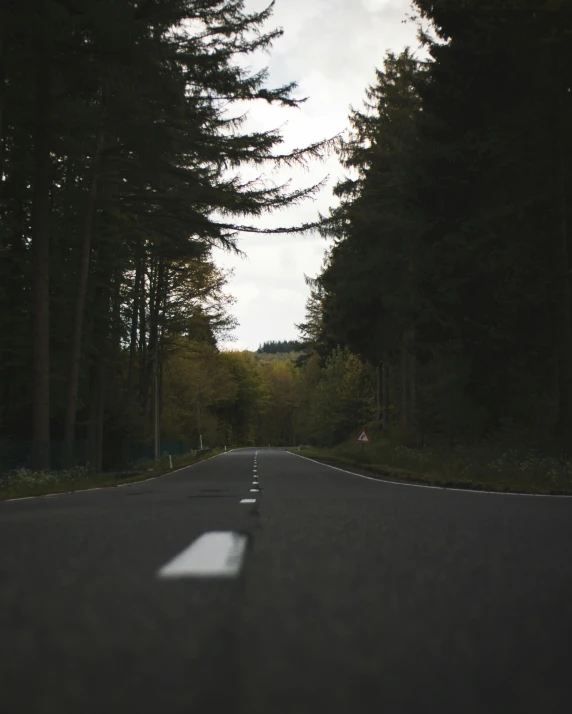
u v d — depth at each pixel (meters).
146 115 27.88
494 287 30.38
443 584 4.38
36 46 24.20
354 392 87.50
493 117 31.55
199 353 60.69
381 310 45.00
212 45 29.34
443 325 31.80
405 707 2.17
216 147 29.12
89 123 27.42
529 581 4.51
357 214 43.38
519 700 2.26
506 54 28.75
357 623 3.33
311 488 18.20
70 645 2.90
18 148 31.44
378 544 6.32
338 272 45.81
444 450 32.97
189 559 5.41
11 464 27.94
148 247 38.22
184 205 30.39
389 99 46.88
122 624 3.29
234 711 2.10
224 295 54.59
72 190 33.12
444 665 2.65
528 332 30.03
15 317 32.97
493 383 31.17
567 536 7.02
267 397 169.25
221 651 2.81
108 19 22.78
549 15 25.55
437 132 33.16
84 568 5.02
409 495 14.85
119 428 43.16
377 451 44.44
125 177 30.19
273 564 5.15
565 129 28.77
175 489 19.11
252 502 12.45
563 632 3.19
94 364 38.75
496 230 30.53
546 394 31.69
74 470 26.73
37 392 26.44
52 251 34.59
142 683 2.38
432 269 32.22
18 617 3.45
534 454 26.09
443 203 33.00
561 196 27.86
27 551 6.02
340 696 2.25
